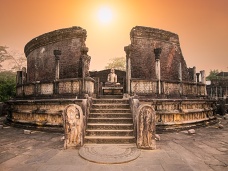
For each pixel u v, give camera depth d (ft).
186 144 24.36
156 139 26.68
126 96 35.45
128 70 37.27
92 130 24.64
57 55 37.99
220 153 20.59
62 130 32.60
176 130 33.50
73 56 44.93
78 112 22.21
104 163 17.15
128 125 25.64
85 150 20.54
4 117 60.59
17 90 49.11
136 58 44.47
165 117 34.37
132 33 44.93
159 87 35.83
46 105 36.22
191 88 42.06
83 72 36.40
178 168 16.16
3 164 17.24
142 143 21.74
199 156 19.51
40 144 24.57
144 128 21.72
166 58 47.96
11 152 20.99
